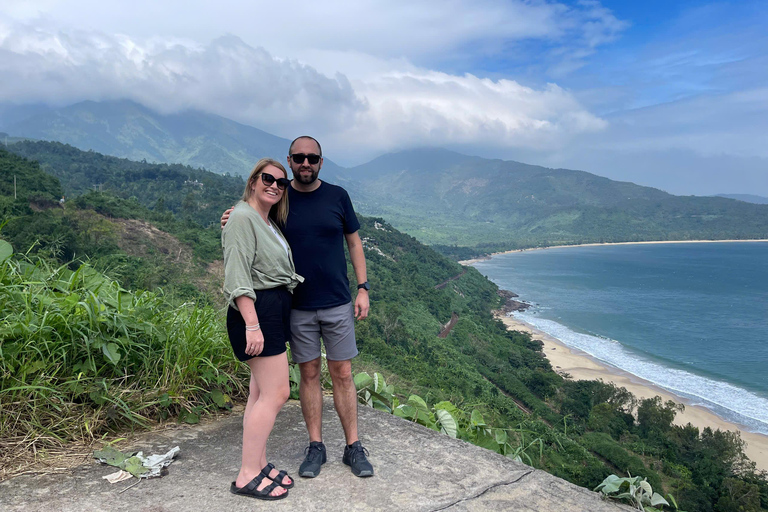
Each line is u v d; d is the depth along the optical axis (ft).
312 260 7.23
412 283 311.27
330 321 7.25
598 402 149.18
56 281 9.00
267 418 6.17
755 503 90.43
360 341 151.64
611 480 7.19
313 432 7.23
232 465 6.97
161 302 9.92
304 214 7.34
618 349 217.97
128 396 8.09
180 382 8.75
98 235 182.39
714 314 302.86
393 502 6.24
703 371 185.06
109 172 633.20
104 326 8.34
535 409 138.41
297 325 7.28
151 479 6.39
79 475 6.30
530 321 284.00
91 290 8.98
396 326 194.29
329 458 7.50
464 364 175.01
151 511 5.59
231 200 466.29
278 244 6.40
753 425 134.31
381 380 11.51
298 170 7.22
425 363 150.51
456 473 7.25
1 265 8.37
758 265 600.39
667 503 6.64
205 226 390.42
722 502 93.30
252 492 6.05
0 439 6.70
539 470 7.60
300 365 7.41
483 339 226.17
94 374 7.98
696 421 136.98
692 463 109.70
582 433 123.44
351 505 6.09
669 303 343.87
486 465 7.61
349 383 7.41
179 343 9.00
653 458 111.55
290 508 5.90
